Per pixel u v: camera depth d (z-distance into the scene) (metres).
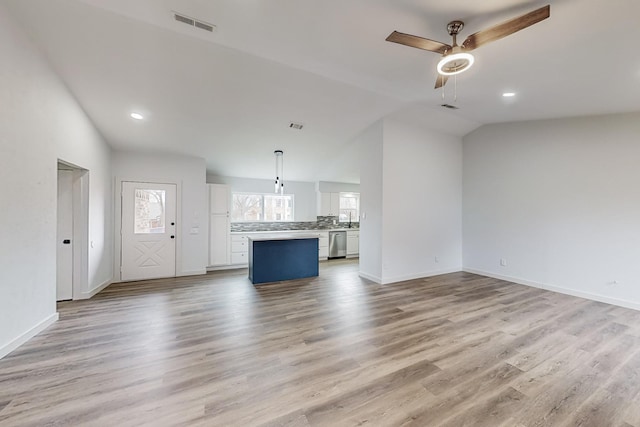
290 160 6.14
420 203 5.22
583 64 2.56
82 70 3.10
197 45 2.79
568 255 4.23
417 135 5.14
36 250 2.77
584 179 4.08
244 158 5.84
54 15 2.43
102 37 2.68
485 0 1.93
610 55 2.38
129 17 2.43
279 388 1.96
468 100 3.84
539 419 1.67
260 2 2.11
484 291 4.35
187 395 1.87
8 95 2.38
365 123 4.82
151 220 5.23
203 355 2.40
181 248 5.46
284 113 4.25
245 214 7.25
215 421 1.64
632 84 2.88
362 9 2.12
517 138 4.84
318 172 7.09
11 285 2.44
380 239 4.83
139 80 3.31
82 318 3.22
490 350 2.50
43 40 2.69
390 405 1.79
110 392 1.90
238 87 3.55
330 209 7.93
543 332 2.87
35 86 2.72
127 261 5.04
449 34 2.36
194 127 4.47
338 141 5.38
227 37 2.64
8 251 2.40
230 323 3.10
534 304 3.75
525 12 2.04
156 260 5.26
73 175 3.91
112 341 2.65
